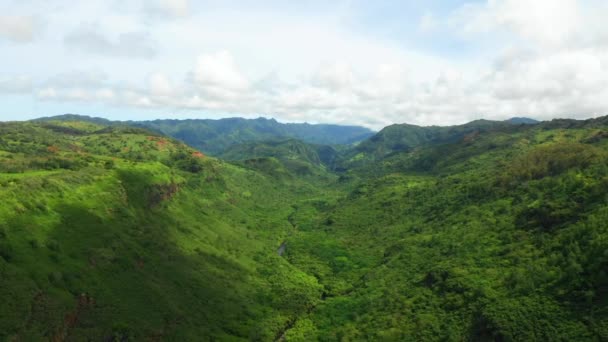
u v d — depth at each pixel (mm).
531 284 70938
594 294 61406
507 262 83312
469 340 66812
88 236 81375
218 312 89250
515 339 61156
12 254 62781
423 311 80125
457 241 105000
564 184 101812
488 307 69812
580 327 57844
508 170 140750
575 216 84688
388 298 91938
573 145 138250
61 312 59562
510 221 101312
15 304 55219
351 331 83625
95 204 93875
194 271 100875
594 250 68625
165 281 88000
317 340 85250
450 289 82688
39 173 100688
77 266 71125
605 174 96062
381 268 113500
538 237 86062
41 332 55062
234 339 80438
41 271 63469
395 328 77688
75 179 97812
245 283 110125
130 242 90875
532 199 107062
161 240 104500
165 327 72812
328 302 102812
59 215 81062
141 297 76375
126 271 80750
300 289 111688
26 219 72875
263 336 85812
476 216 116312
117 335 63844
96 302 67062
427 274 93688
